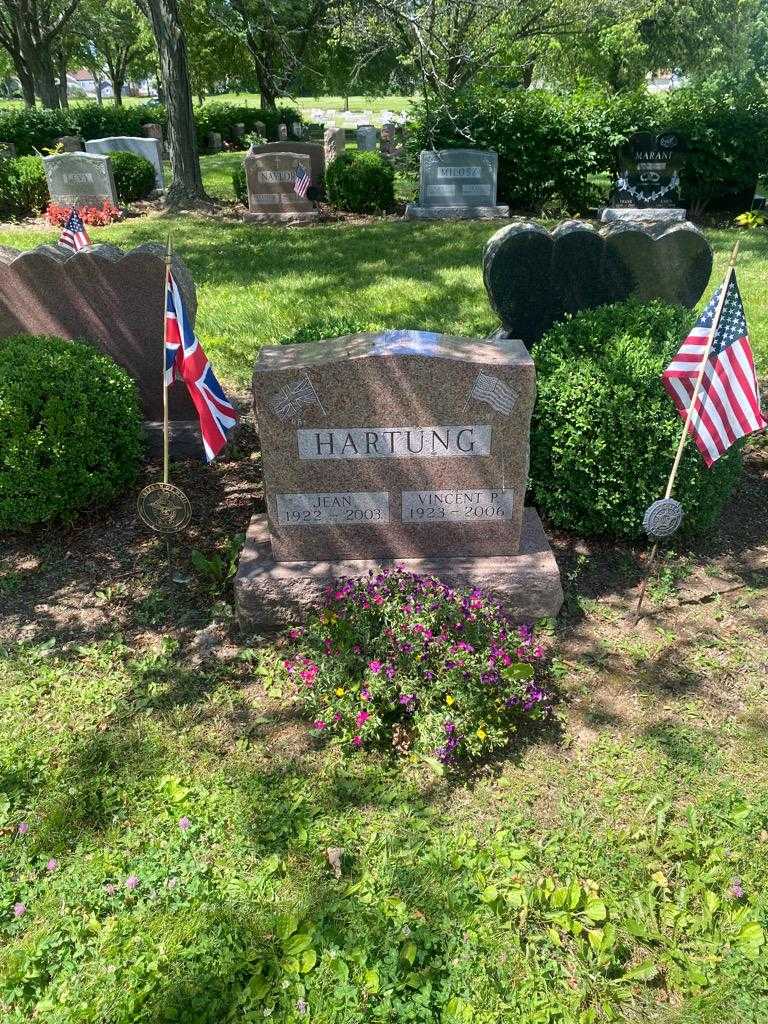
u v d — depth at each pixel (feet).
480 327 29.50
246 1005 9.25
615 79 90.79
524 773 12.37
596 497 17.06
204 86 111.34
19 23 90.53
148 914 10.28
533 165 52.47
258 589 14.93
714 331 13.43
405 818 11.61
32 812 11.75
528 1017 9.13
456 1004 9.24
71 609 16.20
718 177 50.78
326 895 10.49
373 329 19.17
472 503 15.12
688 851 11.04
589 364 16.70
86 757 12.66
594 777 12.26
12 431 17.03
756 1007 9.28
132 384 19.95
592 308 21.63
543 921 10.17
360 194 55.72
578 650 14.82
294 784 12.17
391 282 36.37
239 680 14.37
